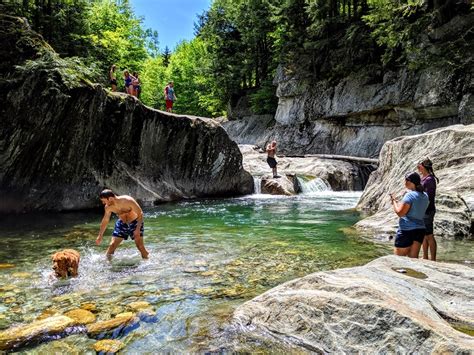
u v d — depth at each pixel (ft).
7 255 22.75
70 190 41.88
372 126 91.40
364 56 93.25
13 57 39.37
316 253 23.06
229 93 141.79
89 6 81.30
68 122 40.22
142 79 185.06
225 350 11.14
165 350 11.25
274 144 63.82
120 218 22.00
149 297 15.62
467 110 66.28
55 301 15.23
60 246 25.13
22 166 38.91
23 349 11.36
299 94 108.47
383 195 38.81
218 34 134.82
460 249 23.20
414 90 77.51
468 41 67.87
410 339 9.68
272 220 35.99
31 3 67.56
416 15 77.25
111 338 12.03
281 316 12.14
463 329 10.89
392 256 16.53
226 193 57.98
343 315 11.03
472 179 29.84
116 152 44.91
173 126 50.34
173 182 51.44
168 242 26.27
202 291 16.33
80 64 44.65
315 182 65.82
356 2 97.76
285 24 109.19
